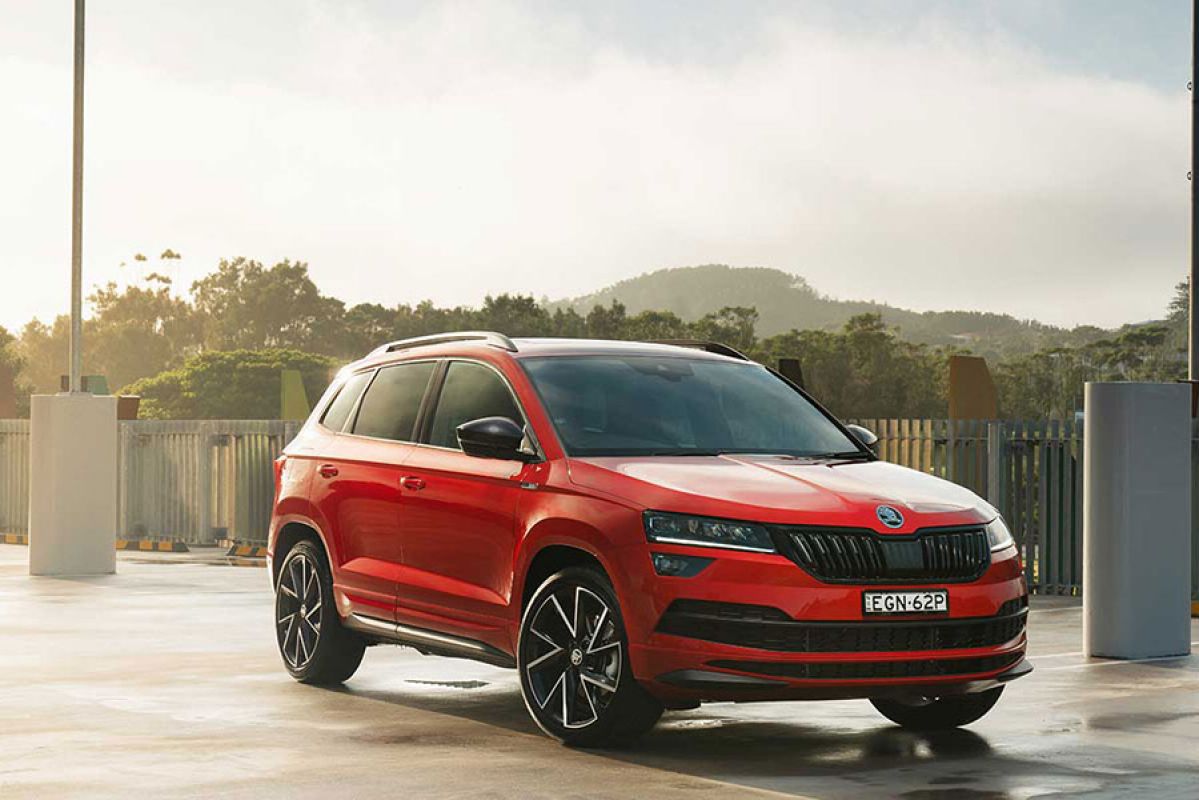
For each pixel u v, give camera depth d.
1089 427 11.34
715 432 8.52
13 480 27.02
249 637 12.42
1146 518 11.20
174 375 133.62
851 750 7.67
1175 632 11.28
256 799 6.45
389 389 9.68
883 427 17.94
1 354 95.31
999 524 7.89
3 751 7.52
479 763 7.26
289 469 10.20
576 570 7.75
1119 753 7.59
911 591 7.37
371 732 8.12
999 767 7.23
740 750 7.66
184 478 24.19
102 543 18.88
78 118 18.84
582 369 8.71
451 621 8.59
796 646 7.22
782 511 7.34
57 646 11.84
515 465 8.29
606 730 7.57
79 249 18.89
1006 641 7.70
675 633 7.31
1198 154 17.84
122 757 7.37
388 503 9.15
